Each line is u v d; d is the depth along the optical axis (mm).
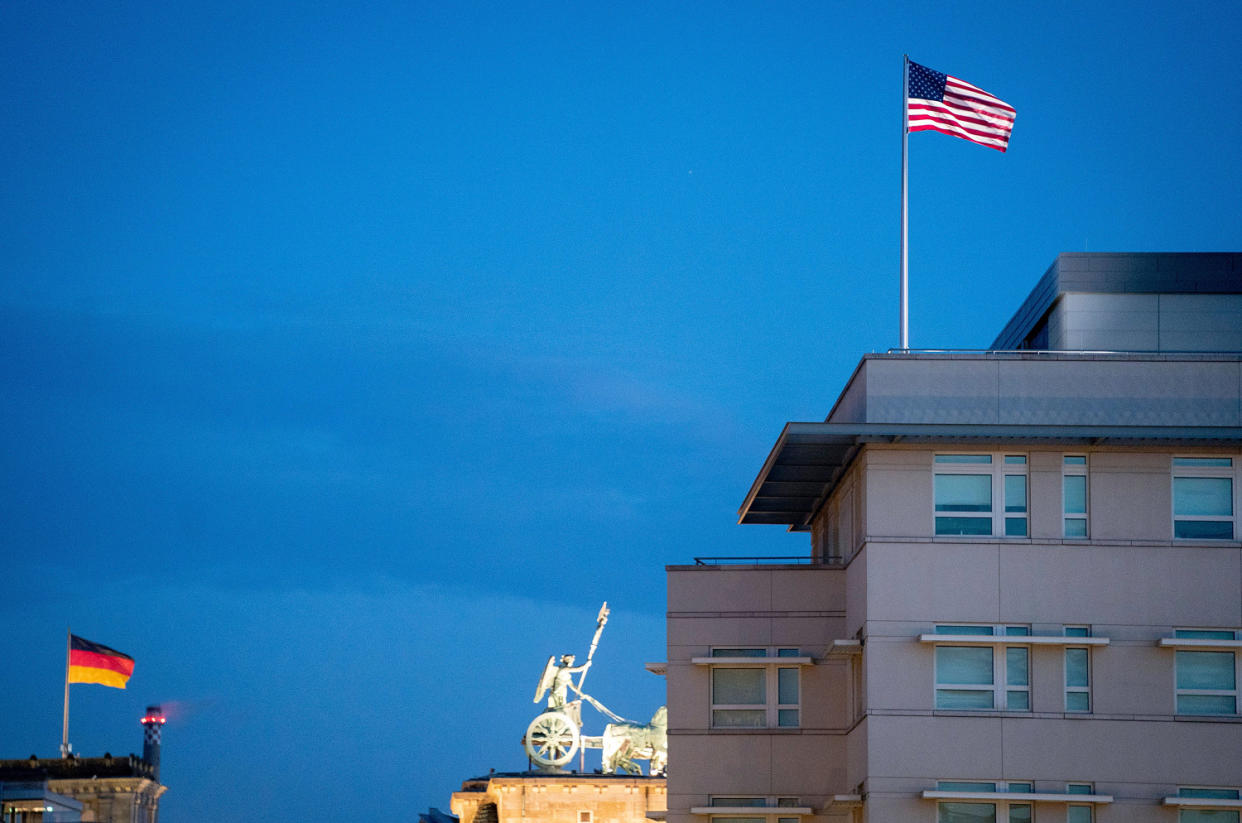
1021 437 77375
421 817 172125
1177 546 77875
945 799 76125
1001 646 77562
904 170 86750
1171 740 76500
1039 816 76000
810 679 85500
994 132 87375
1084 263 85812
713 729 85375
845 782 84062
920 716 77000
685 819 84562
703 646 86375
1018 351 80125
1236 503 78250
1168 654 77188
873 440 78625
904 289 85250
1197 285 85438
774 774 84625
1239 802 75188
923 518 78438
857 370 82000
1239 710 76875
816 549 97188
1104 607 77625
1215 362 79562
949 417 79562
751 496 93438
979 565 78062
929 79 87438
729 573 87000
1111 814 75938
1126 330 85125
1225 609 77375
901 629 77750
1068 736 76688
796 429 78125
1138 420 79188
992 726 76812
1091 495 78562
